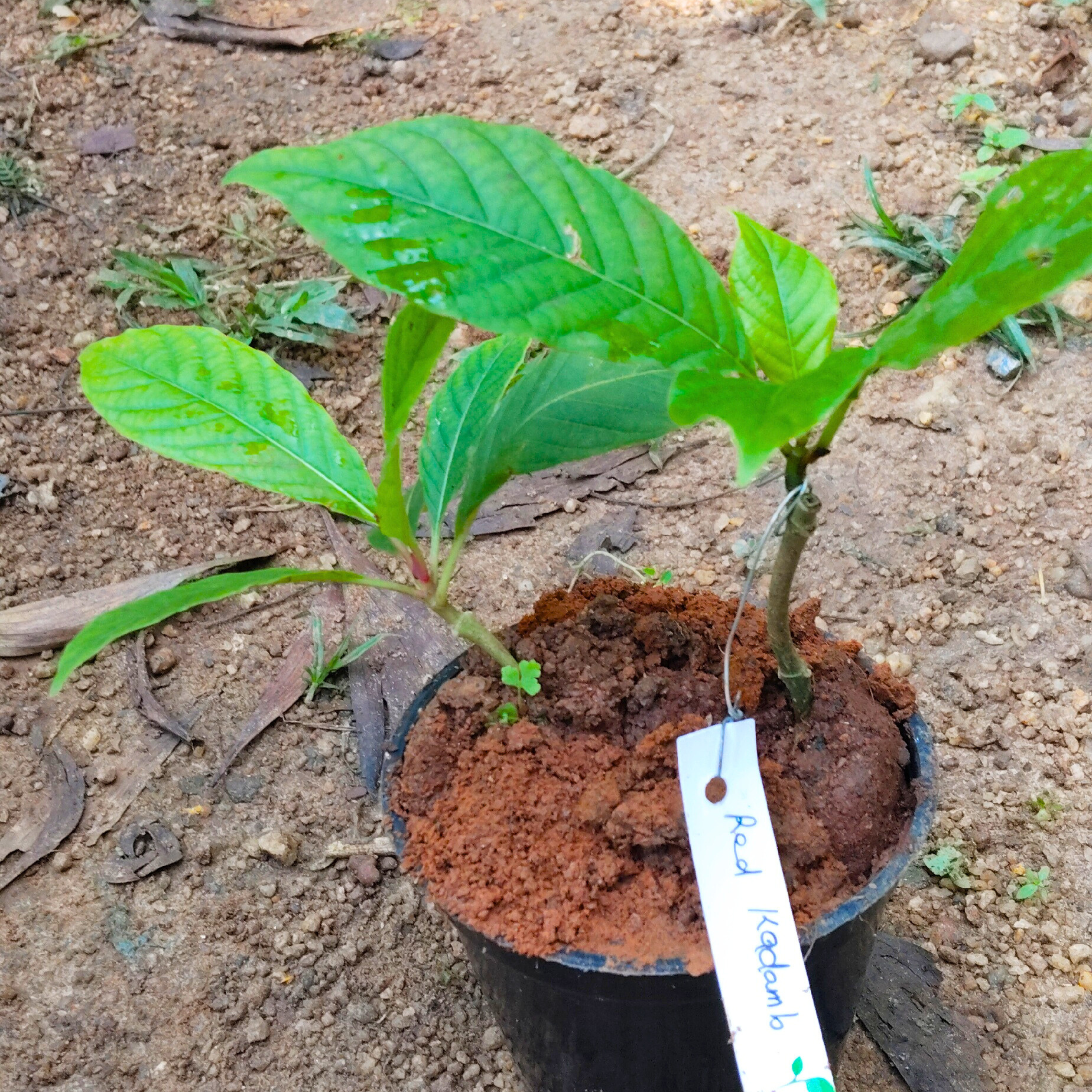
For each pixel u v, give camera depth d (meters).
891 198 0.97
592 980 0.45
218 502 0.83
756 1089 0.43
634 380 0.47
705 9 1.18
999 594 0.75
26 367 0.90
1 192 1.00
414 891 0.65
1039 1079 0.58
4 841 0.67
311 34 1.17
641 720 0.50
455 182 0.38
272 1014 0.61
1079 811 0.66
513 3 1.21
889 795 0.48
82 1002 0.61
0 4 1.20
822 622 0.74
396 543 0.48
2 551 0.79
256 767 0.70
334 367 0.91
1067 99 1.03
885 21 1.13
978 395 0.85
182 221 1.01
